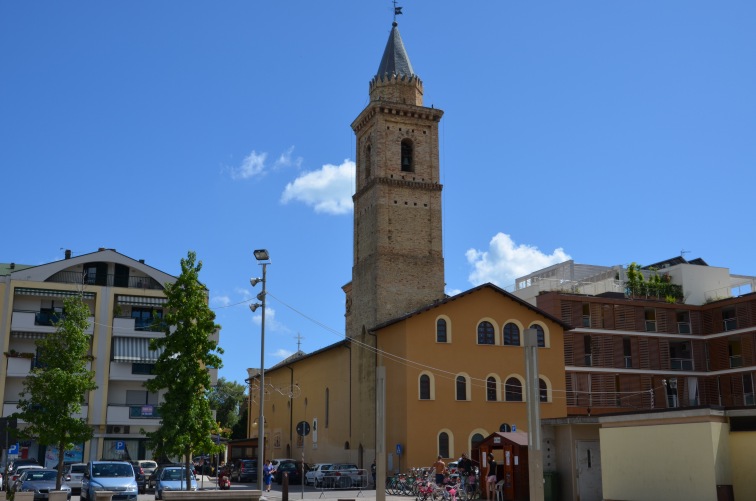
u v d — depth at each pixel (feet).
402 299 224.94
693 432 95.76
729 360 247.29
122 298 214.28
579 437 125.80
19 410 198.49
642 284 265.13
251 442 249.96
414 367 191.83
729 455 93.97
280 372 297.94
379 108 237.66
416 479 161.27
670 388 243.81
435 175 240.12
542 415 197.26
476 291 200.64
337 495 159.12
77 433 134.72
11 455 191.11
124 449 206.90
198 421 124.98
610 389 237.25
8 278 206.49
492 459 140.46
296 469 210.59
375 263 226.17
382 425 107.86
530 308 203.21
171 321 126.72
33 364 202.80
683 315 256.32
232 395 443.32
